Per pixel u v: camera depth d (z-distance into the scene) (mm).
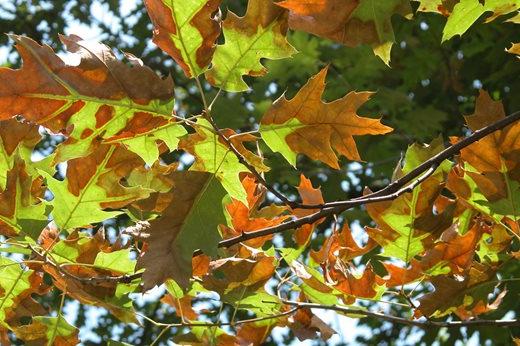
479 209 1640
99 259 1539
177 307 1718
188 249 1409
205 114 1409
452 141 1654
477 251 1674
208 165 1441
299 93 1426
